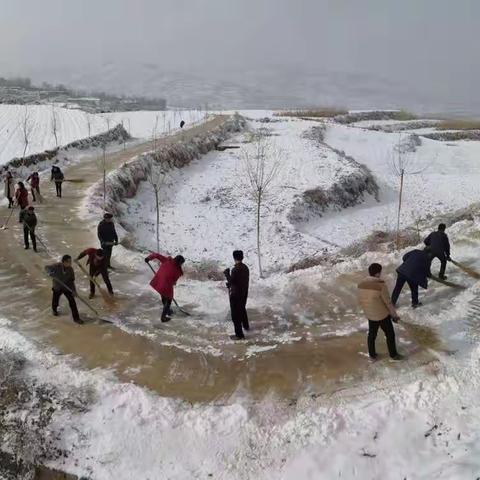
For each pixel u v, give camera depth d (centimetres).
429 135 6012
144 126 5469
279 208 2670
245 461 729
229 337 1024
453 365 876
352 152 4597
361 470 697
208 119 5206
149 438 773
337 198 3005
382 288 884
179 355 965
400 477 681
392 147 4772
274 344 991
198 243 2262
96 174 2752
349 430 761
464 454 694
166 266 1086
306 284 1259
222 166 3597
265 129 4947
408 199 3328
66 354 978
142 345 1002
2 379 891
